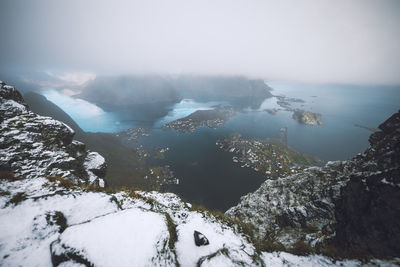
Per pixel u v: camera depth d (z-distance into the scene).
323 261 11.98
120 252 8.73
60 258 8.08
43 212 10.62
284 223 24.34
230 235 13.84
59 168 22.14
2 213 10.02
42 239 9.20
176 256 10.47
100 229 9.80
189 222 14.30
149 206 15.59
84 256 8.21
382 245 11.70
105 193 15.18
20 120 24.94
